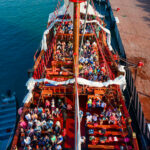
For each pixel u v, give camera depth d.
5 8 43.66
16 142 13.46
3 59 28.52
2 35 34.25
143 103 18.28
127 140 13.70
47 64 20.91
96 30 24.64
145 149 15.68
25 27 36.84
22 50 30.59
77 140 8.27
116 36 34.09
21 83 24.30
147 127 15.95
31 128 13.91
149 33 31.30
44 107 16.53
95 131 14.38
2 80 24.75
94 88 16.33
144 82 20.72
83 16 26.41
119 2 45.19
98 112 16.11
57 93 16.80
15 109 20.23
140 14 38.59
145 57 24.97
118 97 16.84
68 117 15.59
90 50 21.23
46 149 13.10
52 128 14.66
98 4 49.38
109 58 21.75
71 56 20.72
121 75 15.84
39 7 44.38
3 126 18.33
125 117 15.16
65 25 25.20
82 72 17.66
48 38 25.48
